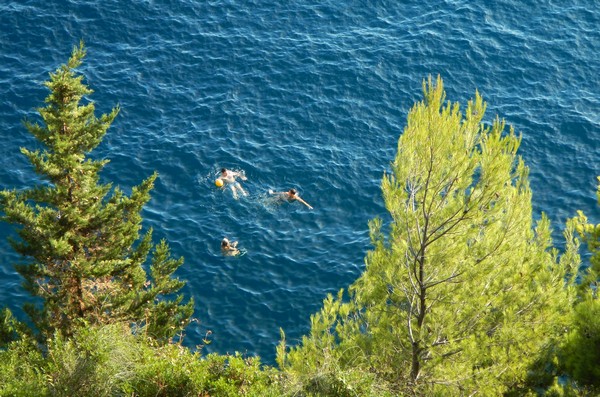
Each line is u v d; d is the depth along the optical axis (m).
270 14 62.16
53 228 30.28
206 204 46.41
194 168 48.81
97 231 32.06
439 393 23.62
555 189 47.94
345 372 20.14
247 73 56.59
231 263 42.66
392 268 23.98
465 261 23.41
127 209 32.19
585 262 41.97
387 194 23.56
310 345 24.33
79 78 29.55
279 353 24.33
